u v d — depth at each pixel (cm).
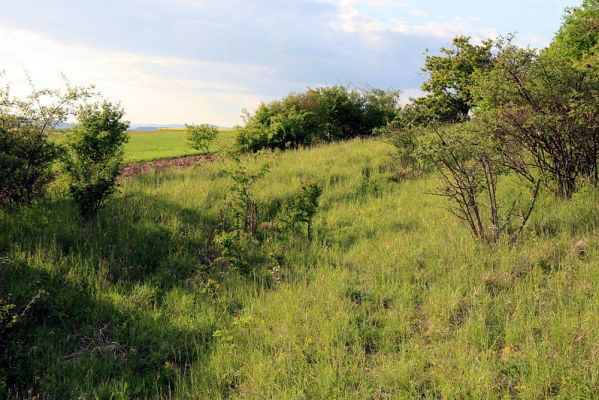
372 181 1524
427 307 712
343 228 1155
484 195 1163
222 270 952
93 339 695
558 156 1074
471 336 612
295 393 537
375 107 3175
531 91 1023
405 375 546
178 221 1137
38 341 678
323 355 613
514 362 540
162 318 763
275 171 1630
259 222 1217
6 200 1072
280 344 655
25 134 1073
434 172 1534
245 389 564
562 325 590
